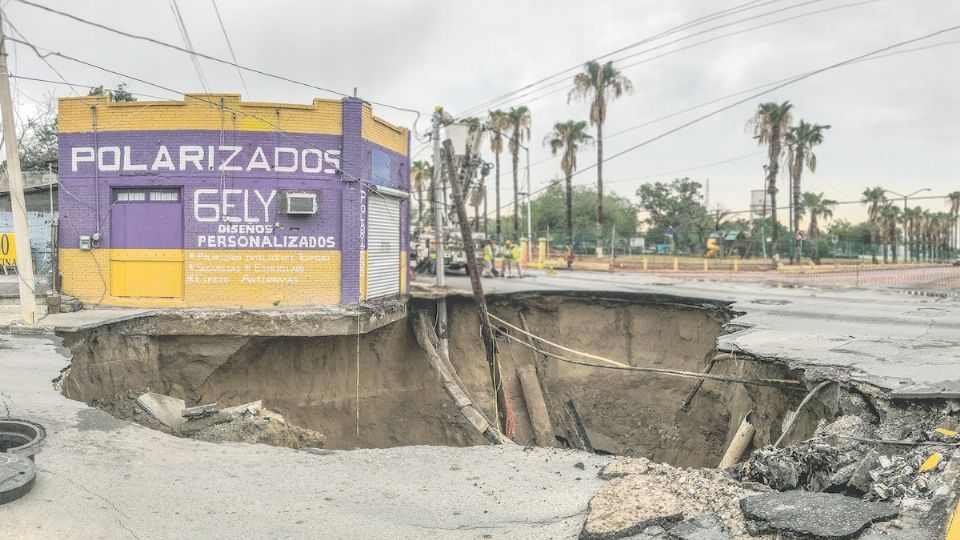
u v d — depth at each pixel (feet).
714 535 16.46
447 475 22.06
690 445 52.44
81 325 38.78
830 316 50.44
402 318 57.31
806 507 17.06
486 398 60.29
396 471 22.43
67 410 25.39
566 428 58.70
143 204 48.80
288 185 49.06
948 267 147.43
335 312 47.57
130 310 47.01
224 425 32.78
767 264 138.10
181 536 17.04
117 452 22.09
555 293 63.00
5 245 52.39
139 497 19.08
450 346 62.08
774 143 138.31
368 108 51.47
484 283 77.36
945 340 38.47
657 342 60.03
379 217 54.70
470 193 78.69
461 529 18.04
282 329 46.60
